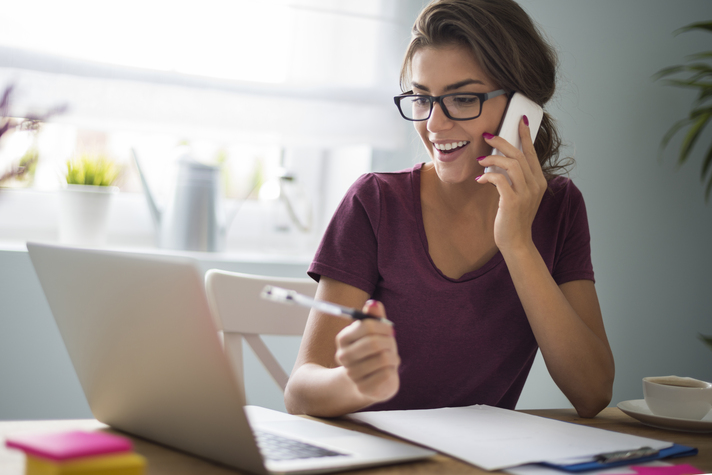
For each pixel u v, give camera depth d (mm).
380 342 642
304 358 1024
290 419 808
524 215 1046
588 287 1203
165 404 638
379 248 1164
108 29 1692
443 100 1062
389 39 1995
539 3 2162
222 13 1803
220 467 624
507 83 1072
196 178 1869
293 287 1286
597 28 2264
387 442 707
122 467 450
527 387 2189
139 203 1975
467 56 1053
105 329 651
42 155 1856
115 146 1954
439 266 1171
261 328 1240
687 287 2439
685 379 975
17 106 1623
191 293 549
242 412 558
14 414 1617
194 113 1795
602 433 786
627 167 2332
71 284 668
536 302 1035
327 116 1949
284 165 2172
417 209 1192
